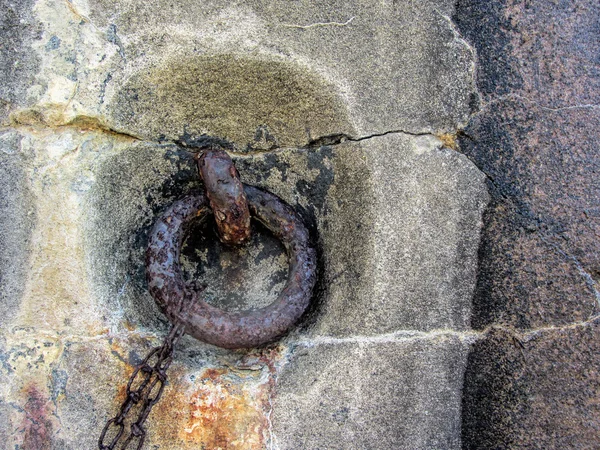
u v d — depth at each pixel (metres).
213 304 0.94
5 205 0.82
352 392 0.85
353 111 0.87
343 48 0.86
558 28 0.86
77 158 0.85
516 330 0.86
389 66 0.87
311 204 0.94
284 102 0.89
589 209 0.85
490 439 0.86
